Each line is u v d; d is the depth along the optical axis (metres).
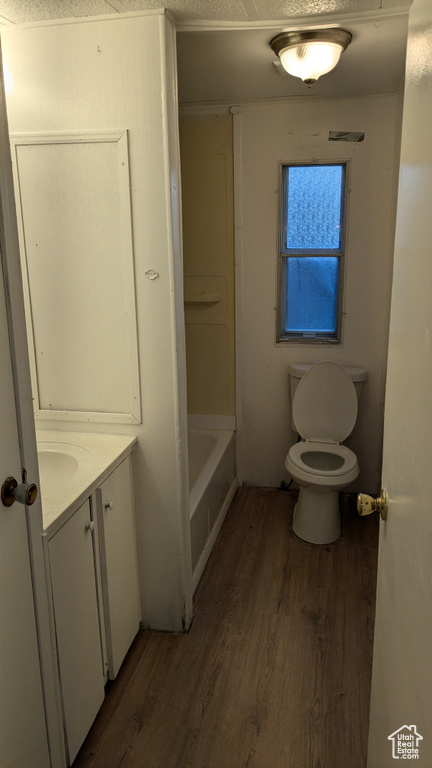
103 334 2.12
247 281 3.33
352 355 3.30
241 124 3.11
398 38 2.12
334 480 2.79
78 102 1.95
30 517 1.40
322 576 2.69
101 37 1.89
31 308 2.14
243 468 3.63
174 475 2.19
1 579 1.29
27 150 2.01
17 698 1.38
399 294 1.13
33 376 2.21
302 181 3.19
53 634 1.55
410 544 0.97
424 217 0.89
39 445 2.09
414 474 0.95
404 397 1.05
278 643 2.26
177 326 2.08
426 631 0.83
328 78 2.66
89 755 1.78
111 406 2.18
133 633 2.26
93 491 1.80
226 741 1.82
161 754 1.78
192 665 2.15
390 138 3.00
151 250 2.01
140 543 2.28
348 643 2.25
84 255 2.06
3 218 1.25
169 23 1.88
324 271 3.29
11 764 1.37
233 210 3.24
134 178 1.97
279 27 1.96
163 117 1.91
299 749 1.79
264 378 3.45
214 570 2.76
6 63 1.96
